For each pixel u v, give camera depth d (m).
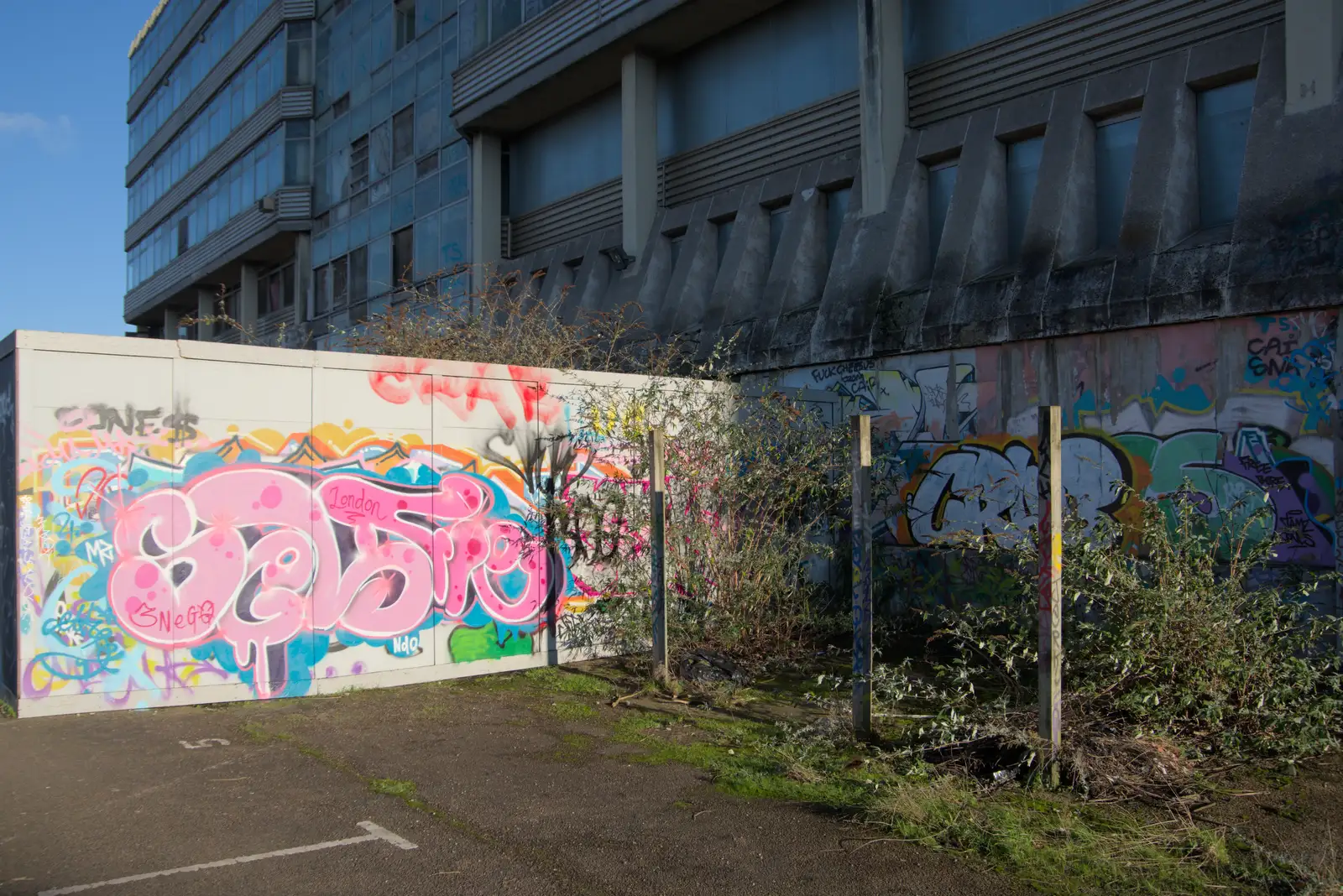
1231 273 8.45
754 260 14.30
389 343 12.21
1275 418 8.20
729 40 15.52
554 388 9.33
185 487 7.52
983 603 10.34
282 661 7.87
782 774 5.77
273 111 26.86
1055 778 5.43
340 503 8.15
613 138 17.80
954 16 12.20
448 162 20.91
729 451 9.61
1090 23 10.77
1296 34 8.61
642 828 4.93
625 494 9.62
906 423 11.30
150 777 5.72
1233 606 6.16
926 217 12.30
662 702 7.74
